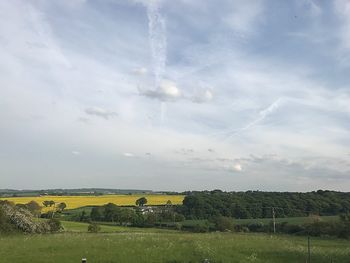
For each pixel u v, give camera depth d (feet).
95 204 431.84
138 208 374.22
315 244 141.38
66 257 83.20
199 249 93.76
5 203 180.65
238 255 91.81
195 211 337.93
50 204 402.93
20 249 94.32
